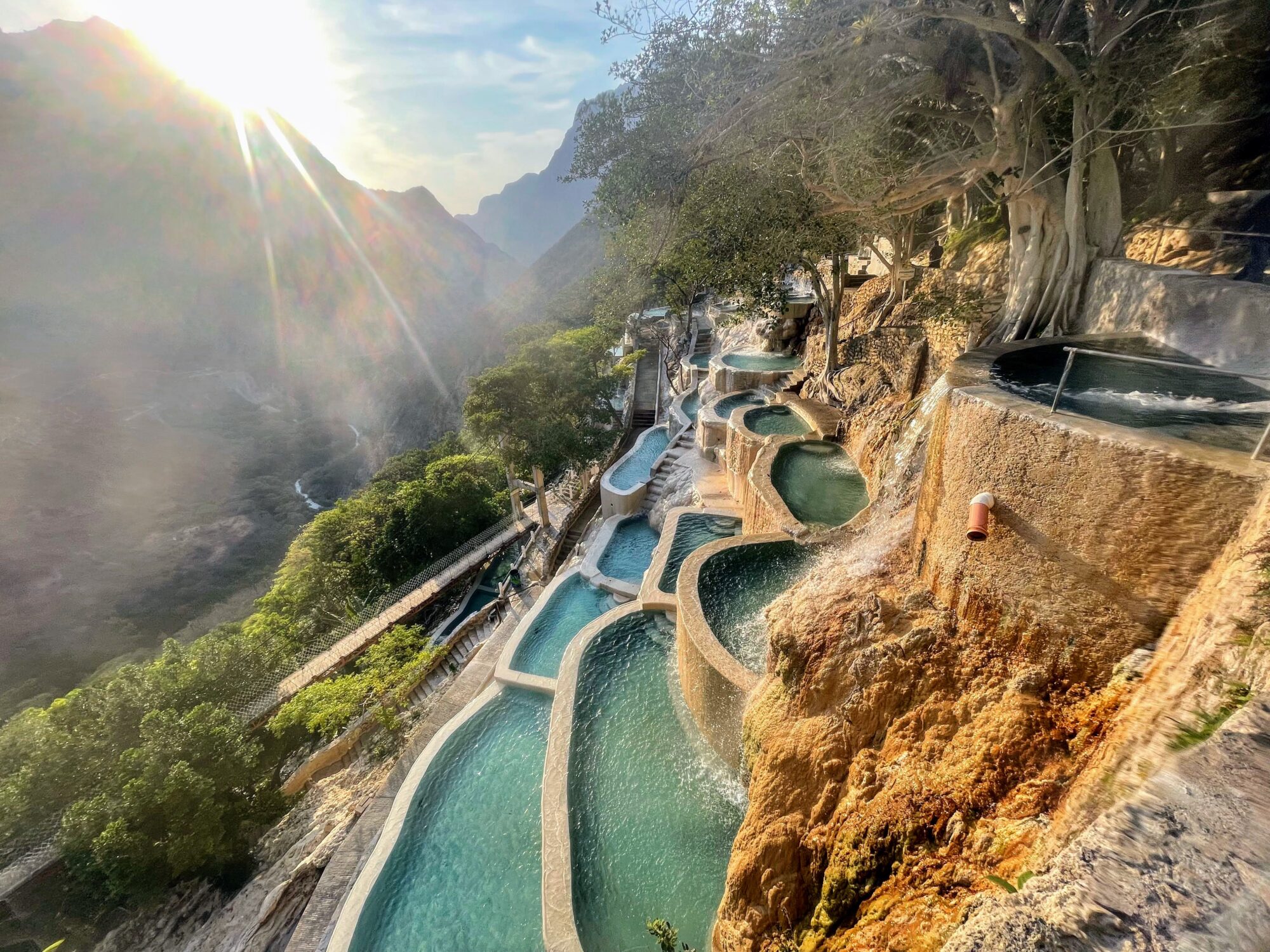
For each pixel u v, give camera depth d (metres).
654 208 17.14
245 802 16.06
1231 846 2.86
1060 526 6.91
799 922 7.70
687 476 26.36
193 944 13.81
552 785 12.27
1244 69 14.34
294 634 28.88
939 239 28.78
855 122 13.56
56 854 15.28
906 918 5.77
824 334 28.00
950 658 8.08
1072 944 2.86
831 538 15.34
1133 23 12.22
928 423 13.29
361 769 18.52
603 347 46.53
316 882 13.19
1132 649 6.16
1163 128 13.56
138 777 15.11
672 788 12.11
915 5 11.83
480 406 30.45
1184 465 5.69
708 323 51.72
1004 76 14.05
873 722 8.28
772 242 15.94
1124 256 14.66
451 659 22.67
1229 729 3.48
